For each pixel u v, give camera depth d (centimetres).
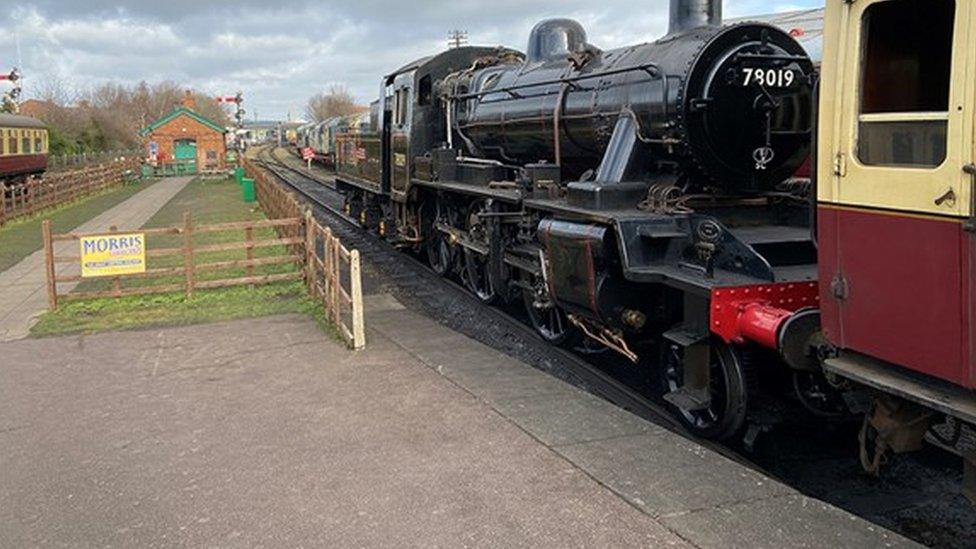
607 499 456
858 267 412
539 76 1012
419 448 543
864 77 407
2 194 2147
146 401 666
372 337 869
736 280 566
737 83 660
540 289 857
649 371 812
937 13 381
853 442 609
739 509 438
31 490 494
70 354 830
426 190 1398
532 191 884
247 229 1191
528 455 524
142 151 5881
